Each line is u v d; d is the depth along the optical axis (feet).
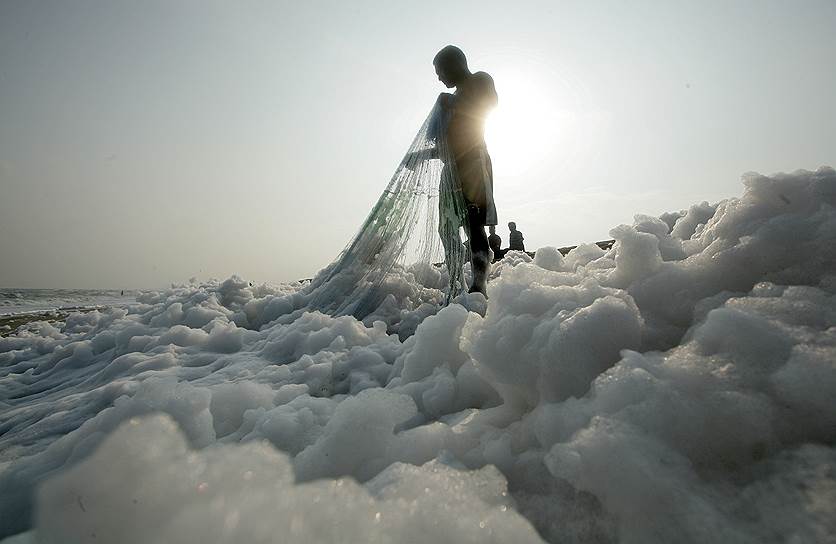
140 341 10.85
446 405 5.08
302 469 3.94
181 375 8.21
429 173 12.28
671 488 2.64
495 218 11.59
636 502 2.68
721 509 2.59
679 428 2.99
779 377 3.11
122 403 4.76
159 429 3.76
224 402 5.67
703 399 3.16
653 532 2.57
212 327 11.89
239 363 8.69
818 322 3.59
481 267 11.23
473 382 5.10
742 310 3.76
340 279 12.75
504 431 4.05
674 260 6.10
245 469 3.46
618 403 3.26
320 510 2.92
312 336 8.78
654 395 3.16
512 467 3.56
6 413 7.82
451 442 3.98
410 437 4.06
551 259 8.20
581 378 3.93
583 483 2.88
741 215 5.38
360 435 4.07
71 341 14.65
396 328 10.61
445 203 11.66
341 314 11.87
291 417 4.87
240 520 2.87
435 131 11.84
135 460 3.42
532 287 5.12
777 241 4.81
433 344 5.81
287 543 2.69
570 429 3.40
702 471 2.88
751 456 2.93
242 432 5.09
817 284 4.35
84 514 3.08
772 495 2.59
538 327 4.39
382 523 2.80
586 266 7.16
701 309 4.59
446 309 5.99
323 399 5.59
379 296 12.14
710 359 3.49
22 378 11.09
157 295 19.60
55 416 6.97
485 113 11.71
